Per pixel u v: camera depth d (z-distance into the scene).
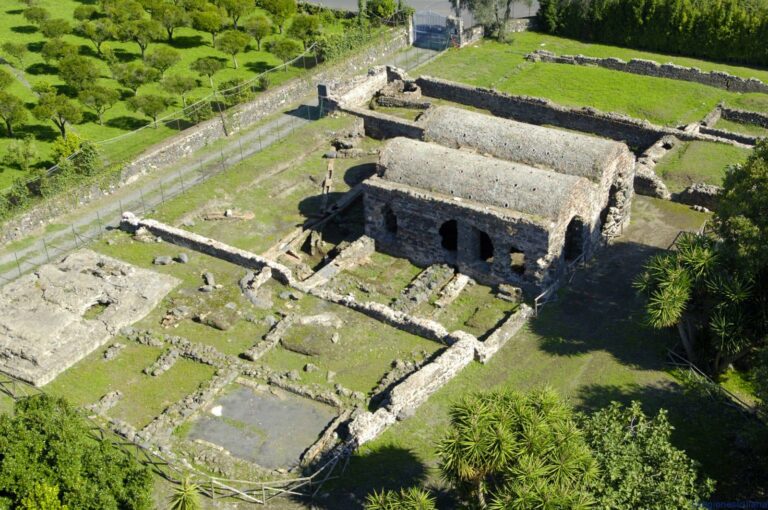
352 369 54.94
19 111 83.19
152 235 69.00
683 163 78.31
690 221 70.75
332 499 46.00
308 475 47.47
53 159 79.31
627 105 93.31
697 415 51.59
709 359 55.00
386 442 49.56
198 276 64.12
